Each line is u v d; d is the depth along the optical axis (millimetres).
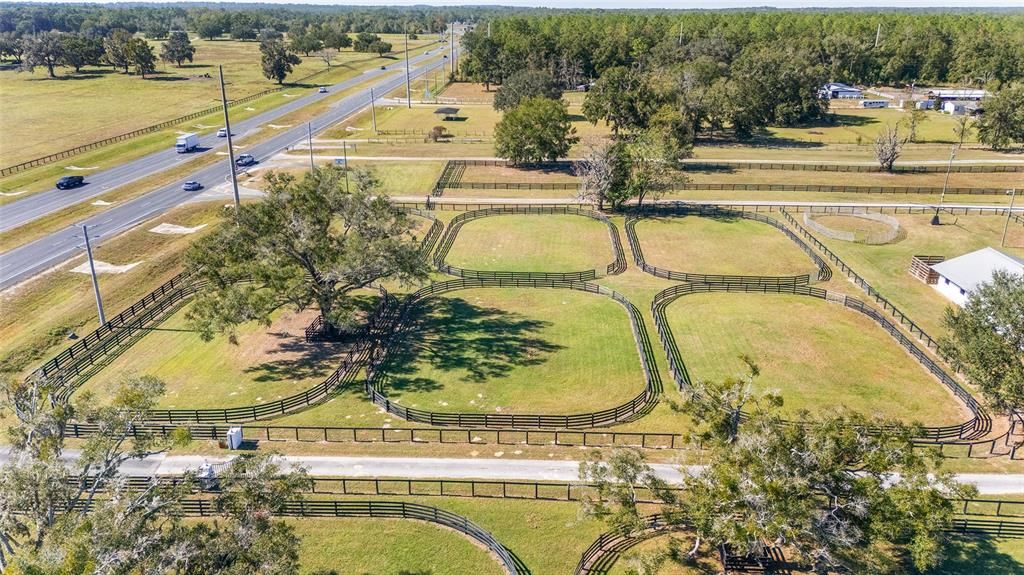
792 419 45438
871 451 28516
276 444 43688
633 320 59750
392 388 50406
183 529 26250
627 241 82938
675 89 128500
